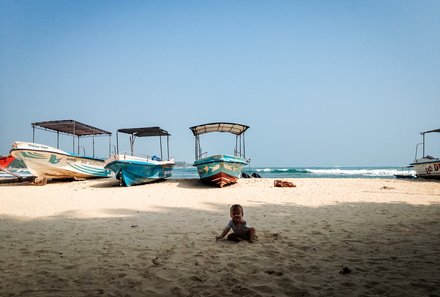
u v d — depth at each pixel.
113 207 9.34
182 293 2.97
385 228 5.80
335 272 3.46
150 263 3.89
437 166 20.67
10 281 3.30
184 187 16.81
